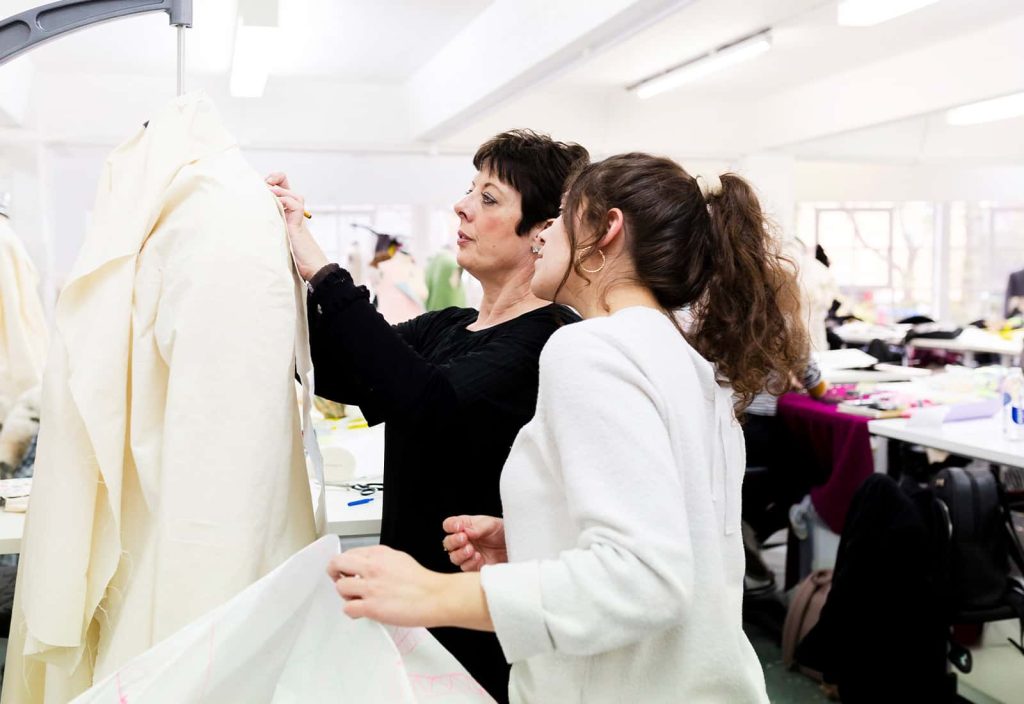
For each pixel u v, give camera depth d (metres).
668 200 1.02
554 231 1.09
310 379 1.41
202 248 1.18
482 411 1.38
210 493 1.14
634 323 0.96
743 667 0.94
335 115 6.66
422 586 0.89
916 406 3.48
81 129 5.97
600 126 7.23
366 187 6.52
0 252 3.10
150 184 1.22
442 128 6.08
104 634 1.24
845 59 5.93
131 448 1.21
